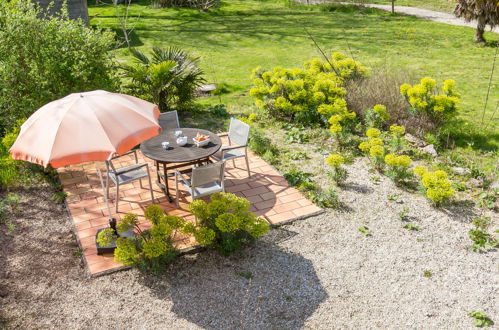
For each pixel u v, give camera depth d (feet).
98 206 20.92
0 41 26.84
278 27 77.10
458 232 19.06
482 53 55.93
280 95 32.14
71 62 28.94
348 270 16.83
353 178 23.75
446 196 20.15
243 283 16.14
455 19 79.56
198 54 58.08
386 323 14.37
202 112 34.35
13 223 19.79
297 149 27.40
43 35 28.07
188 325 14.28
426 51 57.67
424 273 16.61
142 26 75.61
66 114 14.80
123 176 20.45
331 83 30.32
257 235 16.81
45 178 23.61
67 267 17.06
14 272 16.72
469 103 36.68
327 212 20.59
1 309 14.93
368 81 32.99
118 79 31.48
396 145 25.86
